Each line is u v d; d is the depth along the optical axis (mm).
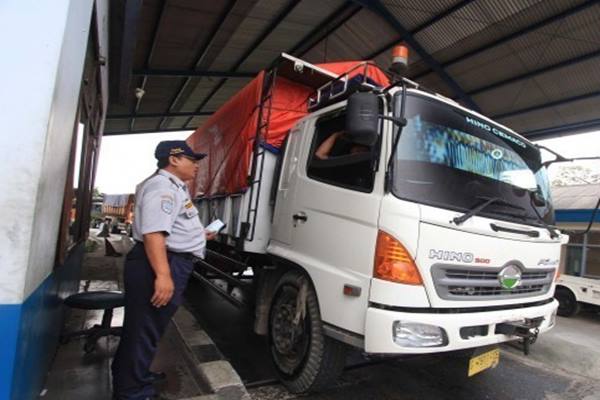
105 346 3840
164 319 2637
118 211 24906
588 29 8102
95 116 5098
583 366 4984
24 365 1905
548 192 4051
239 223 4363
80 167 4031
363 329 2781
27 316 1854
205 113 16594
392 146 2846
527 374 4605
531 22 8414
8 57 1761
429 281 2770
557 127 11445
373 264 2811
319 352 3193
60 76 1892
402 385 3936
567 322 9188
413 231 2754
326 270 3146
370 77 4379
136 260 2617
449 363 4586
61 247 2736
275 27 10086
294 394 3490
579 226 10445
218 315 5871
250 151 4355
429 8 8773
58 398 2820
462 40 9445
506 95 10875
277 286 3846
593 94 9617
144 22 9305
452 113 3336
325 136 3668
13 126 1740
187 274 2738
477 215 3105
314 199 3453
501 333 3094
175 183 2719
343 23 10070
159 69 11680
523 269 3307
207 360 3652
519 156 3795
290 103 4531
